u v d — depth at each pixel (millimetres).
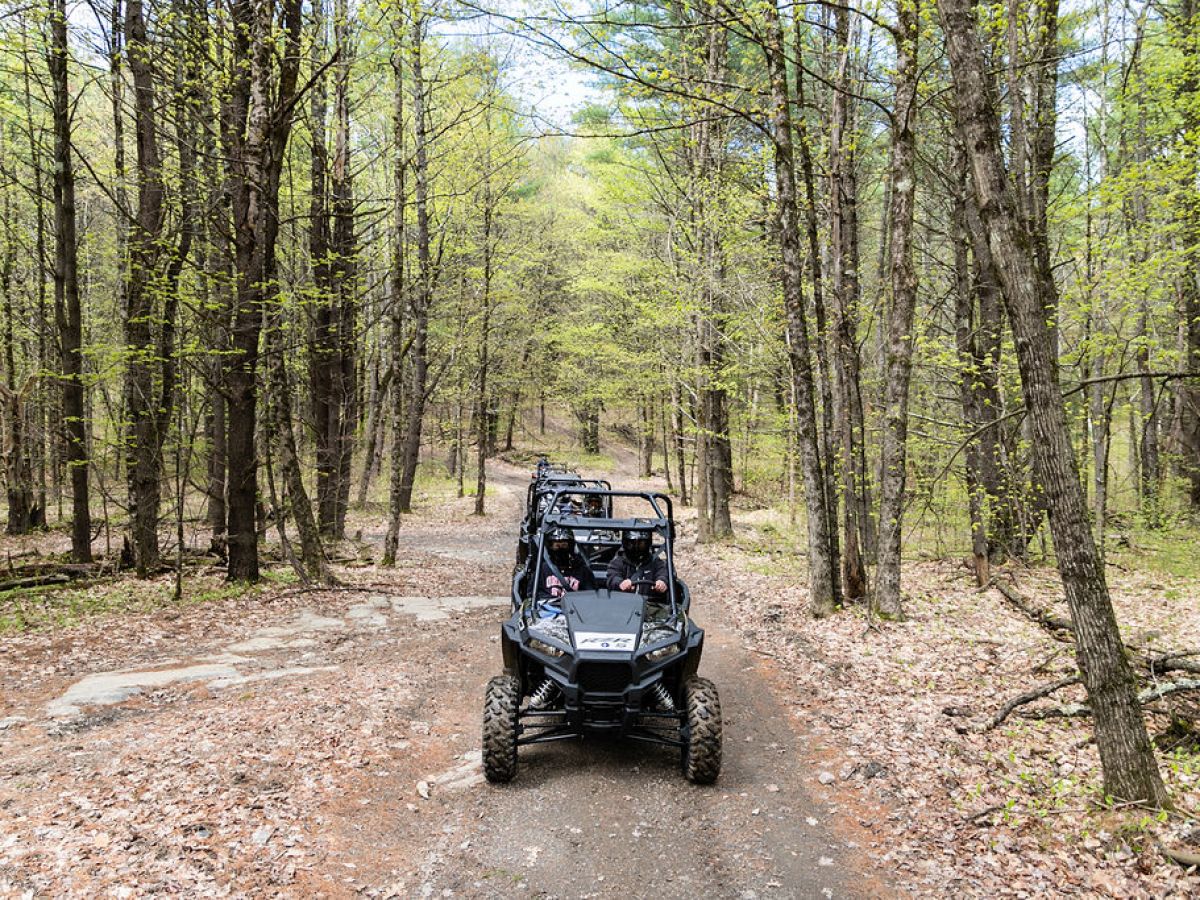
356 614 10125
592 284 21266
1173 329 14438
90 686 6684
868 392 14711
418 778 5211
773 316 13328
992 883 3959
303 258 15070
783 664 8094
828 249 11867
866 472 12602
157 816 4309
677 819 4711
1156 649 7527
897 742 5820
